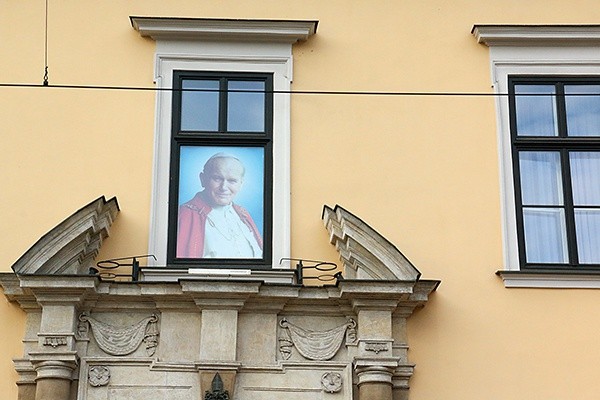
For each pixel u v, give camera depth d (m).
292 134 16.23
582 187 16.30
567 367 15.23
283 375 14.91
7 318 15.09
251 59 16.56
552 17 17.02
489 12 17.00
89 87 15.97
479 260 15.73
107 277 15.39
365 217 15.90
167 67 16.50
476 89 16.59
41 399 14.41
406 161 16.17
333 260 15.62
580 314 15.47
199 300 14.91
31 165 15.93
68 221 14.89
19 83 16.30
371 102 16.44
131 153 16.05
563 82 16.70
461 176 16.12
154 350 14.95
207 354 14.80
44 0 16.73
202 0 16.88
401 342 15.18
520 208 16.09
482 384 15.13
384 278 15.10
